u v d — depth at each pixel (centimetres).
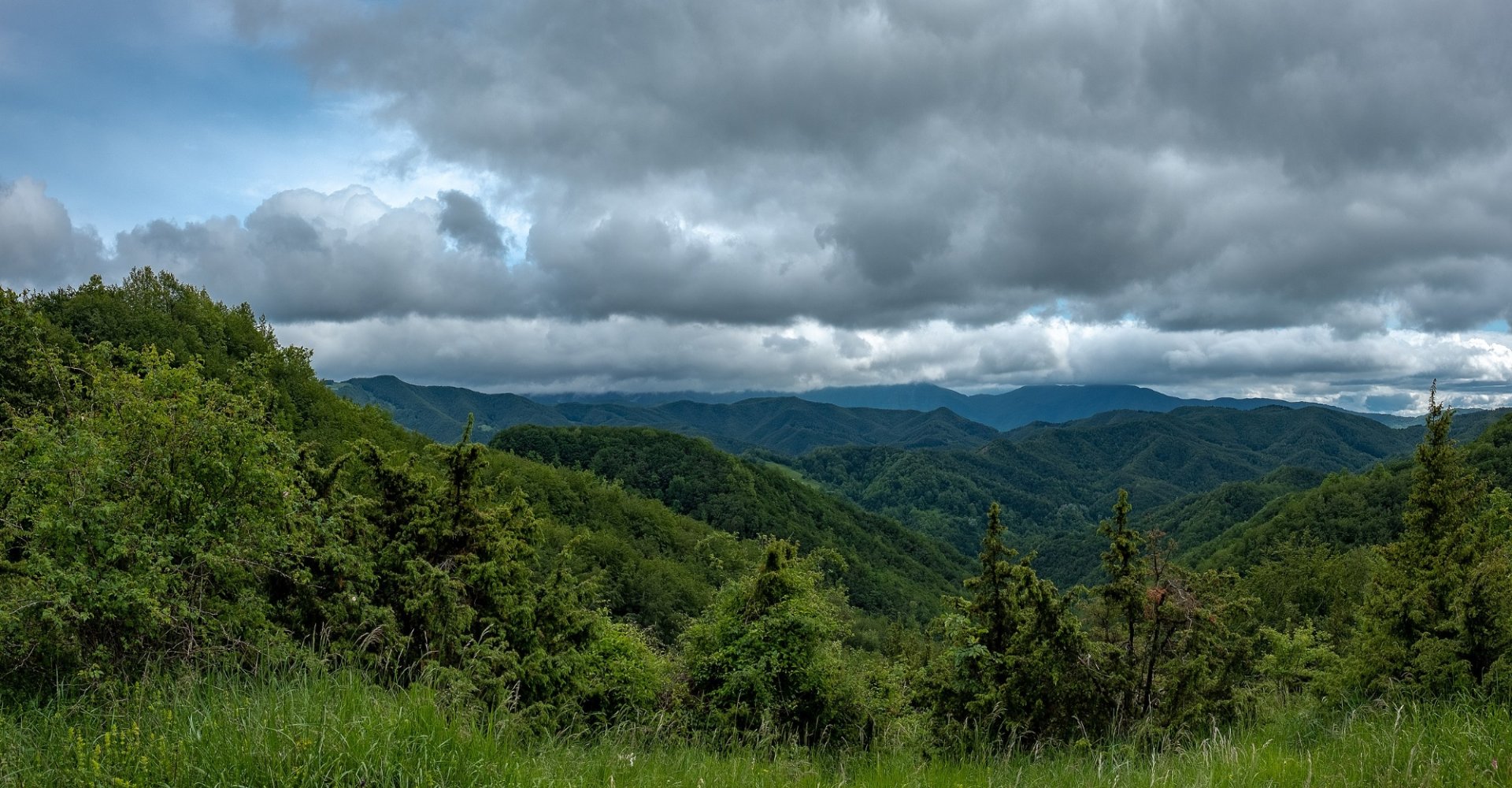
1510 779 387
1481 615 628
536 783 368
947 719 762
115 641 478
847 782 554
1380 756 453
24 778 323
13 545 506
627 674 776
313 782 324
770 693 789
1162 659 753
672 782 462
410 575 659
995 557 805
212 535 521
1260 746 556
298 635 586
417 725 380
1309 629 1441
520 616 731
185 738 348
